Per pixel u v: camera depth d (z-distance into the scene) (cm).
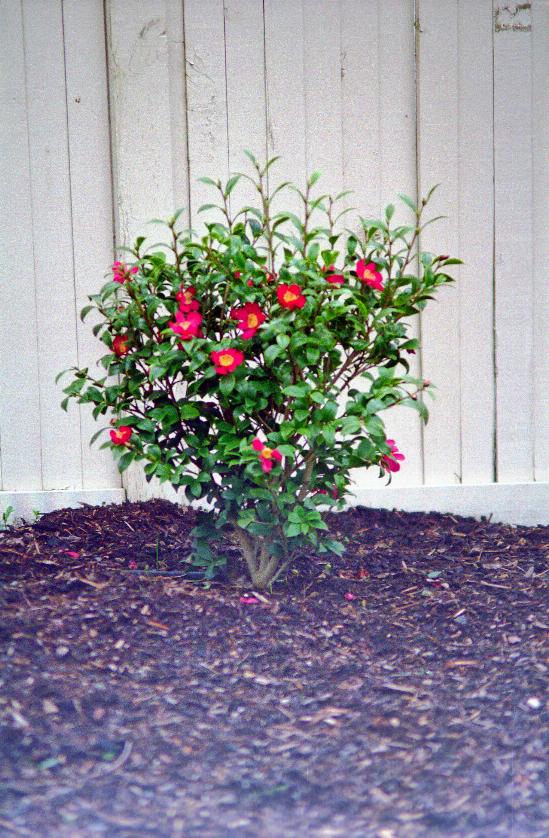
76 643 244
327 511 367
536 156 391
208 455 279
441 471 399
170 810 183
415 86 384
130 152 369
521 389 399
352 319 270
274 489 277
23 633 243
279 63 377
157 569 309
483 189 389
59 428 382
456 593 304
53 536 338
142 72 367
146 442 285
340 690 236
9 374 377
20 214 373
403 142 386
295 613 279
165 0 367
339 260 384
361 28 380
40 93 371
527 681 242
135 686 229
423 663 253
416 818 184
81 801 184
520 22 384
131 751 203
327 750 208
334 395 270
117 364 290
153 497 383
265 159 379
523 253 393
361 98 382
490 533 376
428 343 394
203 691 231
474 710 227
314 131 380
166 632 258
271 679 240
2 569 295
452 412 397
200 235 377
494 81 385
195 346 263
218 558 304
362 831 179
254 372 272
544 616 283
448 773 200
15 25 367
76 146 374
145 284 282
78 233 376
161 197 371
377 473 397
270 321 270
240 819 182
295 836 177
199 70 373
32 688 220
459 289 393
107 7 366
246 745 209
